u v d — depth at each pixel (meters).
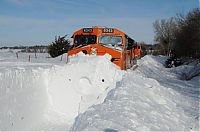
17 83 8.16
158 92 11.72
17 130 7.73
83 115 7.62
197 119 9.01
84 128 6.31
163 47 84.31
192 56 47.00
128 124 6.73
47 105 9.73
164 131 7.02
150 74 28.61
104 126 6.39
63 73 10.22
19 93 8.17
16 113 7.82
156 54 86.75
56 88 10.05
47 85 10.04
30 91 8.83
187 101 11.95
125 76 11.80
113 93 9.52
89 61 10.53
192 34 44.59
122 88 10.01
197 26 44.12
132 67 21.23
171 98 11.74
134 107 8.38
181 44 47.97
